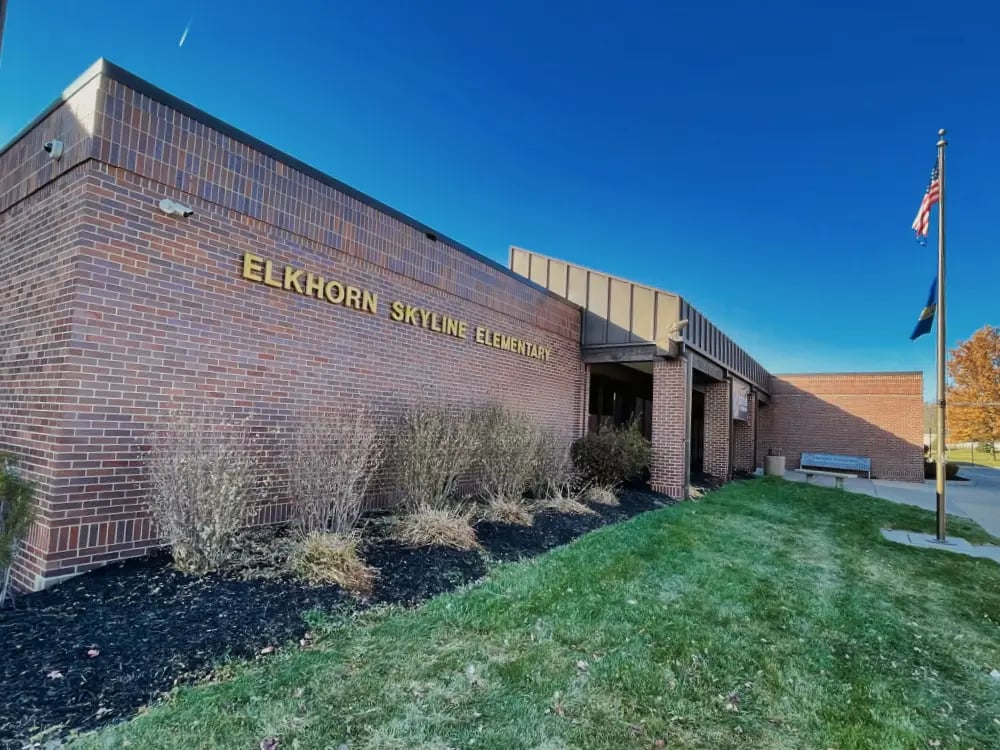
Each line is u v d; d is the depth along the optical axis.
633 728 2.58
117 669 2.70
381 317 6.98
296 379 5.85
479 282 8.95
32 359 4.50
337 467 5.29
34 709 2.33
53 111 4.77
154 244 4.63
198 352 4.93
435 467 6.52
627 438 10.69
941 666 3.59
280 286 5.71
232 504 4.32
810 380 21.41
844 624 4.23
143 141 4.57
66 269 4.27
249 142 5.45
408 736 2.36
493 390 9.25
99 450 4.22
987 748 2.61
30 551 4.03
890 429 20.02
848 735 2.64
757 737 2.58
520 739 2.40
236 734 2.28
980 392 28.06
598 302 12.08
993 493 15.66
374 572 4.47
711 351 13.08
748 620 4.15
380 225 7.01
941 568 6.40
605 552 5.76
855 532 8.41
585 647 3.43
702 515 8.70
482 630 3.57
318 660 2.99
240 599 3.66
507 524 6.70
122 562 4.28
